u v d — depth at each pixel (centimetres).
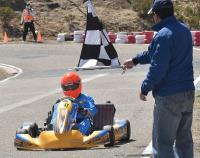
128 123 3180
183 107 1942
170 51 1911
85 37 2633
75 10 13725
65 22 13175
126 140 3169
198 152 2730
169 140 1945
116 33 12219
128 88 5662
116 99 4953
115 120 3200
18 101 5153
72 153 2794
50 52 9875
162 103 1931
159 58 1898
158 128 1944
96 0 14338
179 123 1989
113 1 14312
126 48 10106
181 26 1952
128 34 12112
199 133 3203
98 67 2456
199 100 4394
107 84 6081
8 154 2864
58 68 7994
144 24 13475
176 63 1928
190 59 1966
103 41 2652
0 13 12612
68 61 8694
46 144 2881
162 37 1906
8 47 10588
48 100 5141
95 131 2931
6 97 5500
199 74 6319
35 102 5041
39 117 4191
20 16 13150
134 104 4616
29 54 9656
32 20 11362
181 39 1928
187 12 14275
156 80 1900
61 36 11838
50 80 6806
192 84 1969
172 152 1941
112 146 2969
